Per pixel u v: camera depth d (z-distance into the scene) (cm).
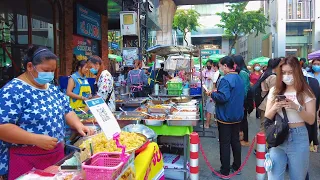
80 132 262
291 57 280
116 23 1302
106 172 177
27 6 674
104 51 1049
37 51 216
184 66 915
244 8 3091
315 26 3731
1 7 613
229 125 435
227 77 426
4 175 226
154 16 1292
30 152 221
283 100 273
